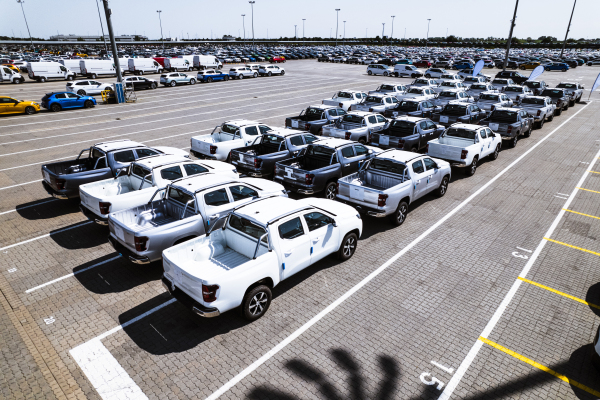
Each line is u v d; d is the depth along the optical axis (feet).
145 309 22.93
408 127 52.11
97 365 18.69
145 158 34.45
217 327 21.40
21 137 64.59
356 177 36.29
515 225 34.68
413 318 22.22
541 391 17.47
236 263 22.91
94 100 94.12
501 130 59.77
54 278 25.96
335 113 63.31
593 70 205.87
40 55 266.77
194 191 26.99
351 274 26.76
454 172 50.01
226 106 96.53
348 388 17.35
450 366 18.75
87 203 30.81
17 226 33.55
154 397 16.84
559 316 22.54
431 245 30.99
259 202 24.99
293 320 21.98
